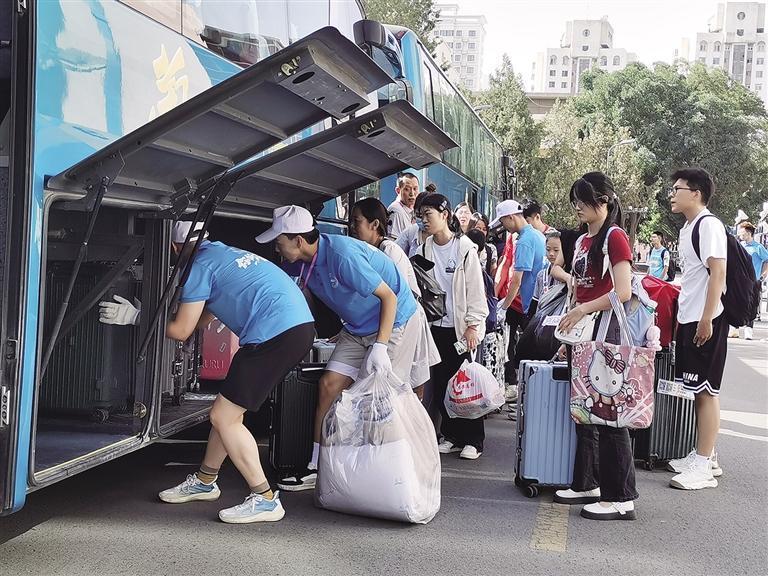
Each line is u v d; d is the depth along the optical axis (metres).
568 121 53.69
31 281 3.90
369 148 6.05
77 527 5.00
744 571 4.71
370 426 5.25
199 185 5.02
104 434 5.05
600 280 5.68
